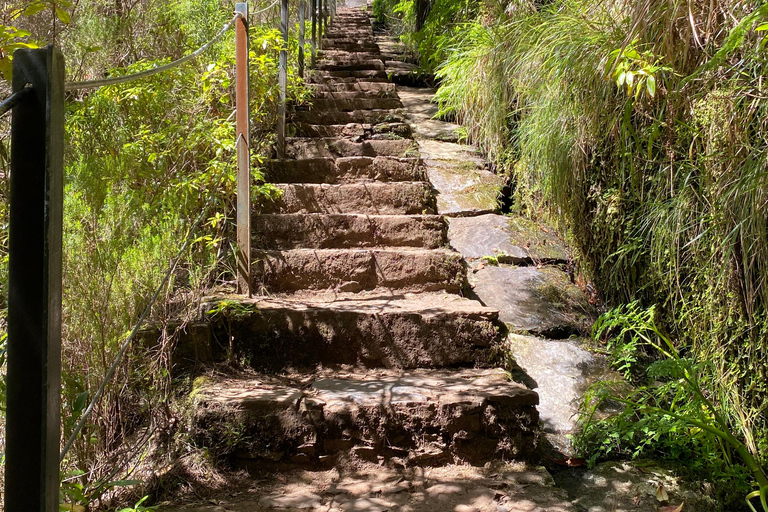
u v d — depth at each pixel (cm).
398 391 235
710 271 252
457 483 210
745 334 242
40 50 97
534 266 357
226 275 313
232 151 319
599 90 301
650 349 307
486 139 446
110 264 197
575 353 298
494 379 252
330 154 431
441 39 578
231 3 477
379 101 519
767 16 199
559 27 328
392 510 192
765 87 220
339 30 933
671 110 266
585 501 218
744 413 241
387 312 269
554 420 261
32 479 96
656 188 287
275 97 416
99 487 176
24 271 96
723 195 234
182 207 276
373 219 340
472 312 271
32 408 96
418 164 402
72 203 191
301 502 196
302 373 261
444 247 343
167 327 244
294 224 334
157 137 299
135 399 228
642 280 306
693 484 226
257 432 218
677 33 258
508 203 421
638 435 253
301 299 300
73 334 187
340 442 220
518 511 192
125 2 413
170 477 205
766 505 194
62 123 101
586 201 337
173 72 332
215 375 249
